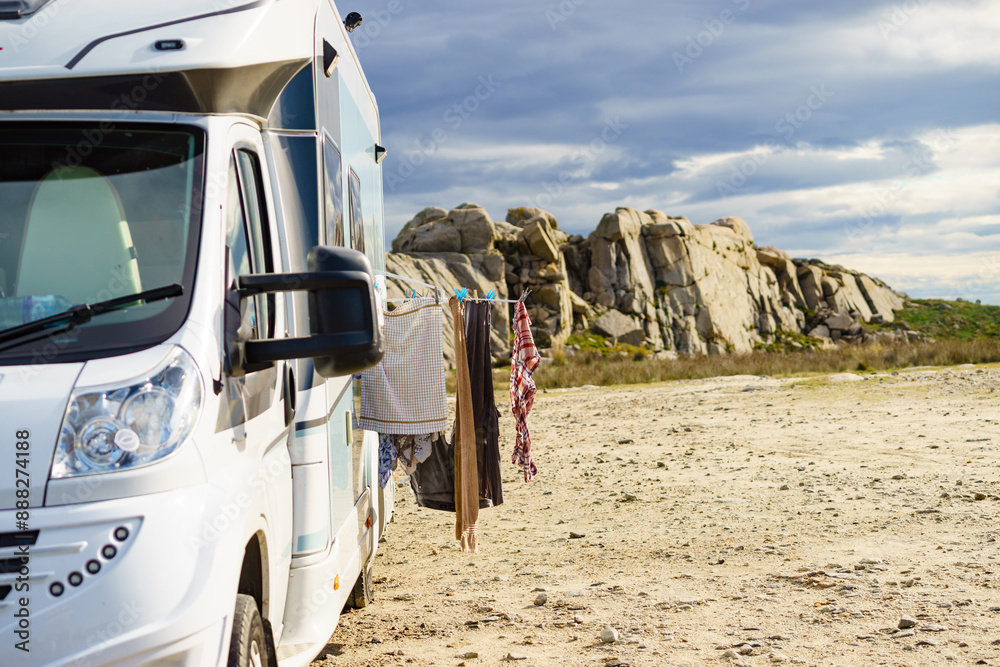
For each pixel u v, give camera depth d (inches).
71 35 128.5
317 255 130.6
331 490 175.0
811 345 2635.3
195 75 128.6
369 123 285.6
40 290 122.7
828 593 245.6
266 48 141.3
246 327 130.1
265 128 161.2
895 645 199.0
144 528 105.7
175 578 106.0
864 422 636.7
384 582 299.4
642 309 2335.1
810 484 424.2
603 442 634.8
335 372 129.4
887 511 354.0
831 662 191.0
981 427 569.9
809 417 688.4
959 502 360.2
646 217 2544.3
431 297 234.7
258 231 150.6
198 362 117.1
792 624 220.5
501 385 1305.4
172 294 120.0
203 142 131.0
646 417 778.8
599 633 224.2
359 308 125.1
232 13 140.1
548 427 754.2
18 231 124.7
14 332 114.4
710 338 2428.6
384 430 229.1
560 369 1510.8
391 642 226.7
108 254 124.6
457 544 356.5
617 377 1405.0
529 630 231.6
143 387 111.5
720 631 218.8
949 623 211.2
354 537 206.5
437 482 249.4
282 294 158.9
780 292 2851.9
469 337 246.1
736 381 1222.9
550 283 2191.2
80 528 103.9
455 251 2154.3
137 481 107.4
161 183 127.9
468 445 235.5
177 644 104.4
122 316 117.9
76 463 106.2
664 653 204.2
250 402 136.1
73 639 101.0
